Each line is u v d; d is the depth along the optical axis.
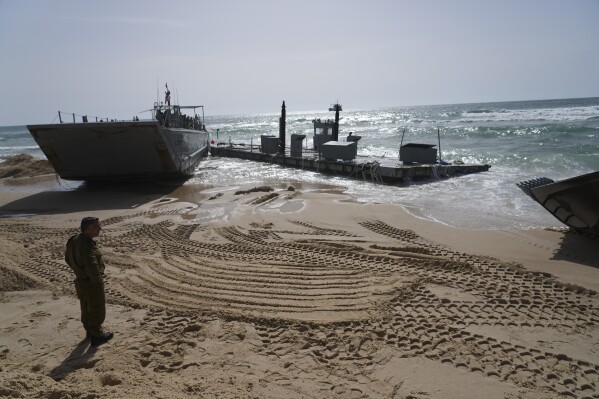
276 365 4.07
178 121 21.72
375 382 3.80
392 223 9.83
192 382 3.67
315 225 9.80
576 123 39.06
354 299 5.59
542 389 3.69
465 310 5.23
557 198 8.26
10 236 9.62
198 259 7.44
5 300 5.77
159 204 13.08
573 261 7.07
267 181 17.41
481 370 3.98
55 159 15.30
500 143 28.30
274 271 6.73
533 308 5.29
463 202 12.10
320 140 23.58
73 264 4.41
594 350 4.32
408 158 18.08
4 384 3.12
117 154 15.19
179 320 5.09
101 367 4.02
